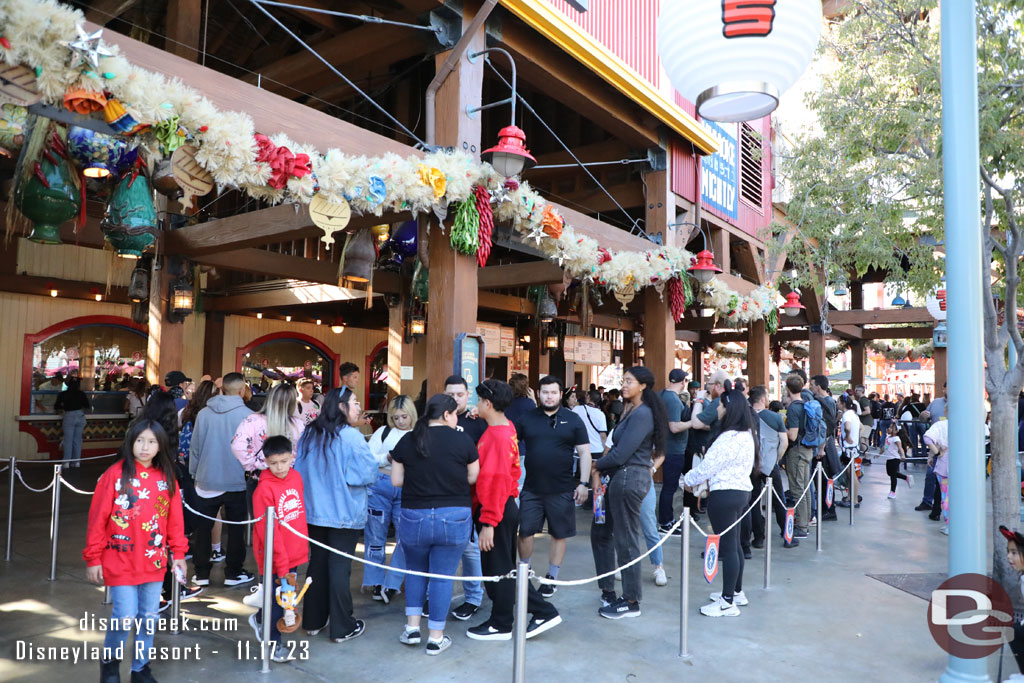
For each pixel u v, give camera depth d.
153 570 3.59
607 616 4.92
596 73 8.09
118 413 13.58
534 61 7.48
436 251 6.33
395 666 4.02
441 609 4.21
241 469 5.39
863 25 7.49
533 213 6.73
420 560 4.32
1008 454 5.28
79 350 13.16
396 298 12.27
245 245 8.12
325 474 4.38
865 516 9.08
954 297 3.67
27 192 4.94
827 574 6.20
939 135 6.85
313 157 4.86
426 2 6.21
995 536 5.27
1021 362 5.26
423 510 4.16
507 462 4.37
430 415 4.25
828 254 9.20
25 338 12.34
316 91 10.37
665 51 3.33
